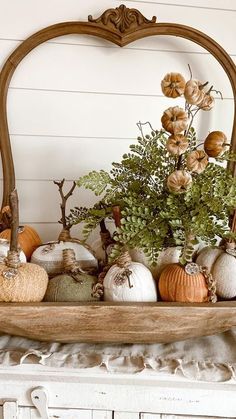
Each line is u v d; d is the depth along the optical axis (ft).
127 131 3.39
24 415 2.38
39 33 3.19
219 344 2.43
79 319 2.24
